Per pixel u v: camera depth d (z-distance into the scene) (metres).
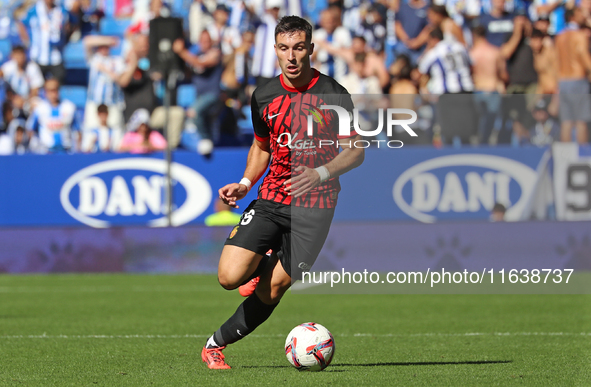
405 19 52.69
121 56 56.16
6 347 19.33
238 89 50.44
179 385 13.63
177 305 29.55
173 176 44.03
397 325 24.00
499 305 29.88
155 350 18.73
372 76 49.69
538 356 17.52
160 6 53.94
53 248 43.31
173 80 48.62
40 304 29.92
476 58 48.44
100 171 44.19
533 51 48.53
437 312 27.62
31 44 54.97
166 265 42.88
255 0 52.75
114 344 19.88
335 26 52.84
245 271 14.33
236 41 51.41
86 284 37.88
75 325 23.98
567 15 48.97
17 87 53.28
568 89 48.25
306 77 14.46
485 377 14.52
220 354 15.84
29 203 44.28
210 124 48.34
